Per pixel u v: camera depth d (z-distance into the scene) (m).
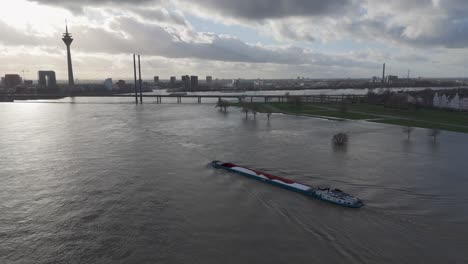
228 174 108.94
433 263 59.56
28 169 117.12
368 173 108.25
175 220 77.00
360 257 61.56
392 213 78.44
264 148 146.00
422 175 105.81
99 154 137.12
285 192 92.44
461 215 77.38
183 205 84.94
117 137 175.88
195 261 61.56
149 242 68.12
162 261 61.81
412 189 93.62
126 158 130.25
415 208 81.19
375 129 198.75
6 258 63.69
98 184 100.94
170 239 69.06
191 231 72.00
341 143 151.75
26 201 89.19
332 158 127.25
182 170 113.81
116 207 84.56
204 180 103.44
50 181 104.25
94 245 67.62
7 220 78.62
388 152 137.12
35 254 65.06
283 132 188.88
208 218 77.69
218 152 139.00
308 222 74.75
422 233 69.56
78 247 67.06
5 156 135.38
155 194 92.44
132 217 78.94
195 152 139.38
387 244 65.62
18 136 181.50
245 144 155.00
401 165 117.19
